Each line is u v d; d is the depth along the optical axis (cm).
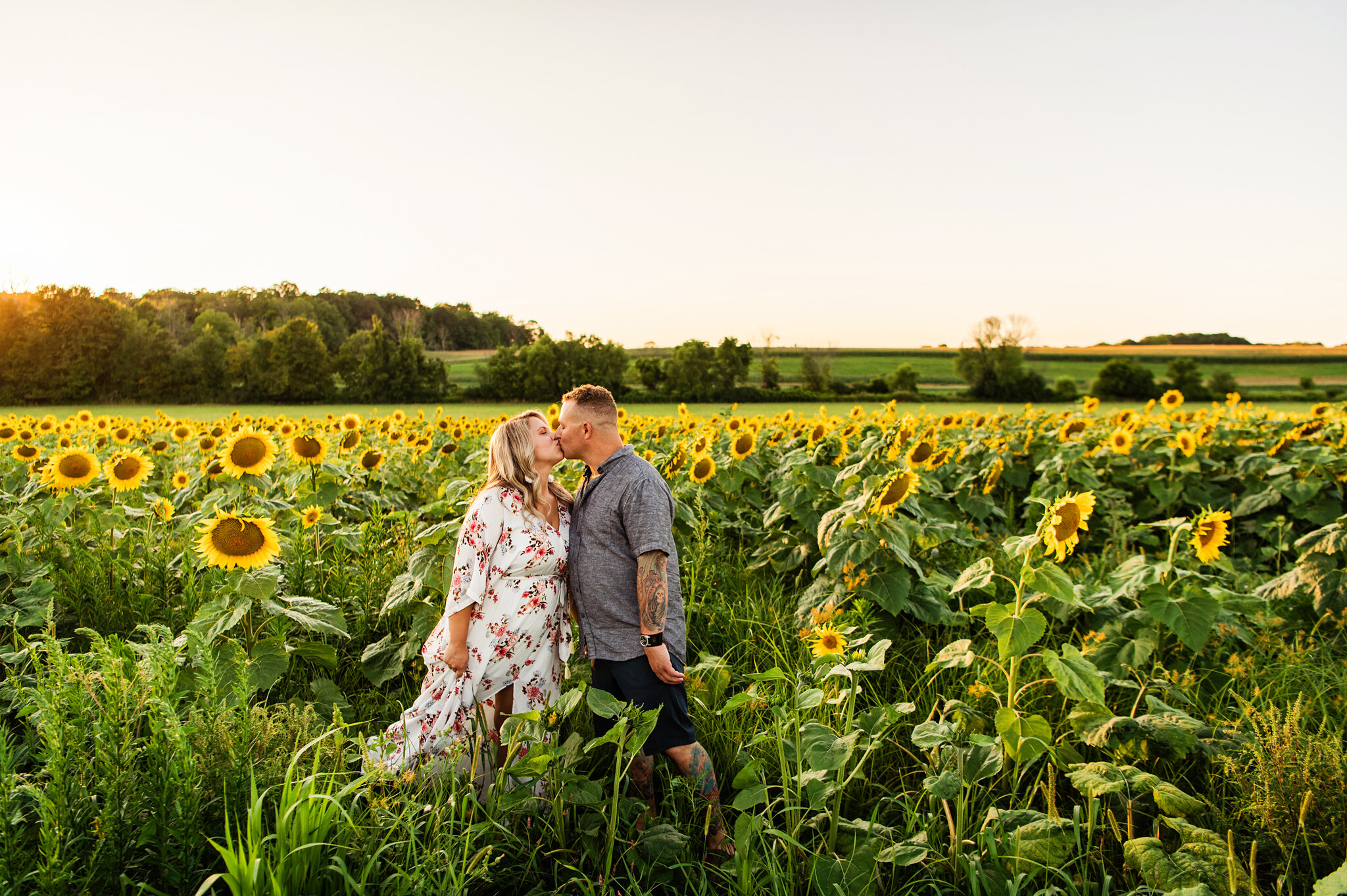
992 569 292
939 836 268
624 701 291
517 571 297
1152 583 356
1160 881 226
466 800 254
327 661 374
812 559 564
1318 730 315
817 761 249
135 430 1188
